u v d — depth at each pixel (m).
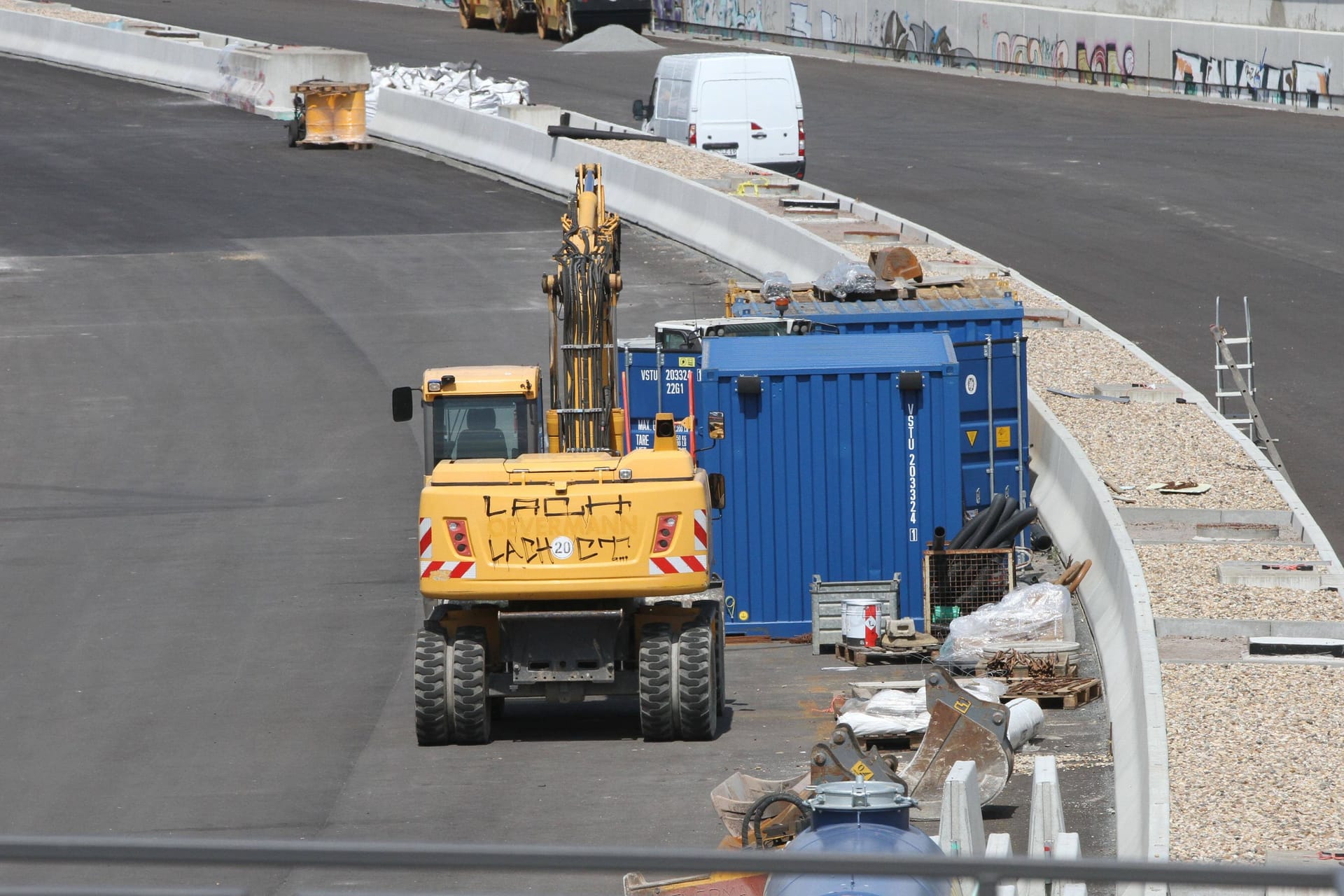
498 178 154.50
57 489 81.75
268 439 88.88
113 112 187.50
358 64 187.88
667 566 52.09
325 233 134.62
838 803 30.56
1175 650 51.66
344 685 57.91
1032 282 109.12
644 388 75.56
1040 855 35.59
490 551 52.16
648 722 52.19
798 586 66.25
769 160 143.88
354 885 42.31
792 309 77.88
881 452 65.75
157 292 118.19
